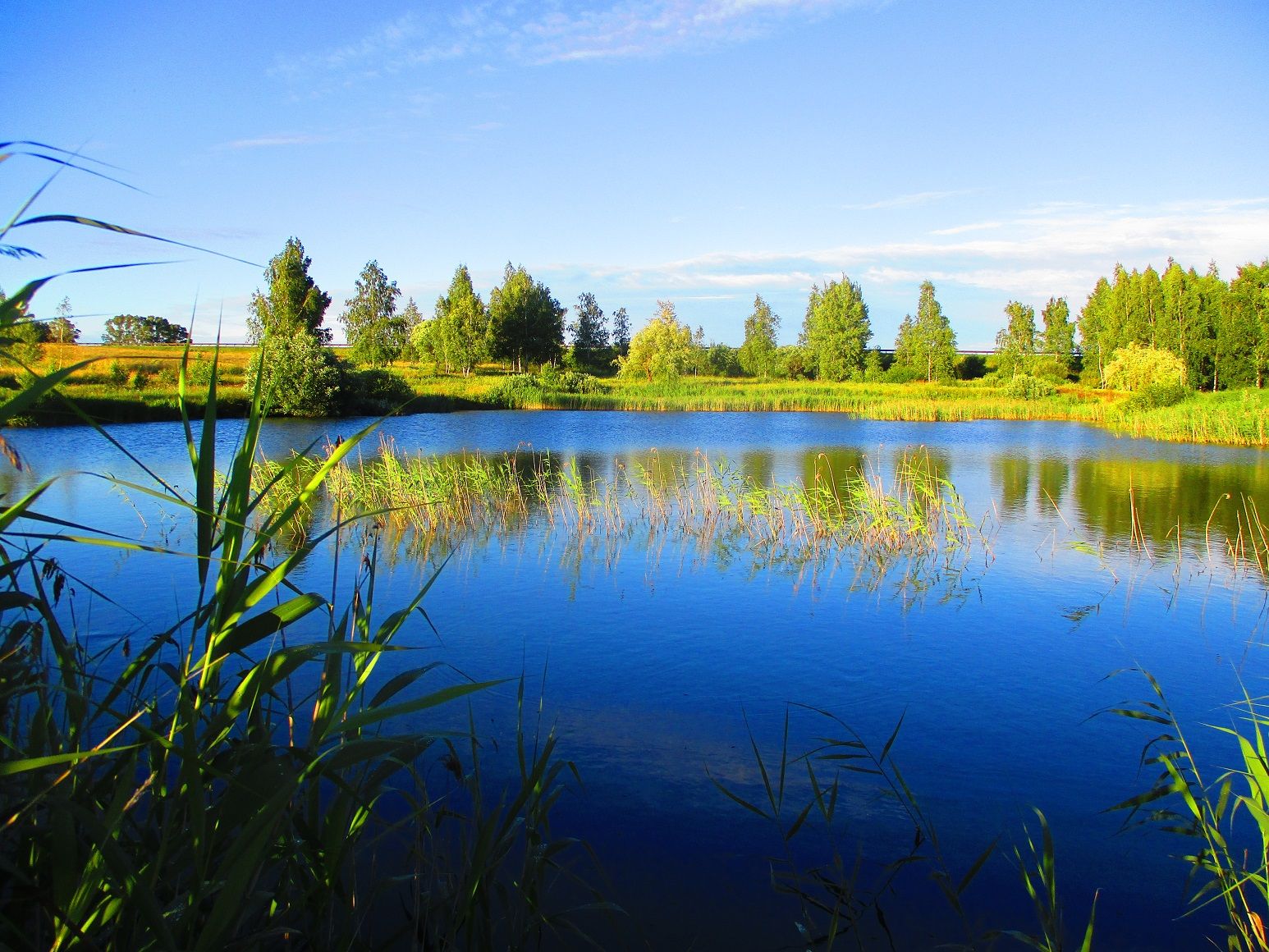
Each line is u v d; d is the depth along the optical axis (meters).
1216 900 3.77
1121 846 4.22
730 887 3.78
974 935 3.50
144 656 2.35
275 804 2.01
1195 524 13.21
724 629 7.65
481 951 2.87
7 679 2.22
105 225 1.70
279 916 2.65
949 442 28.00
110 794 2.51
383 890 2.95
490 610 8.19
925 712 5.88
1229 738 5.50
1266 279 50.38
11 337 1.85
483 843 2.76
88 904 2.02
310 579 9.05
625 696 6.06
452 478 14.74
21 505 1.88
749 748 5.26
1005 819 4.48
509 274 80.62
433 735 2.73
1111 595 8.95
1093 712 5.89
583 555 10.64
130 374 33.12
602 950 3.11
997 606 8.49
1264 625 7.90
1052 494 16.36
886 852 4.15
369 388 37.81
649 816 4.39
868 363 74.75
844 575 9.73
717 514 13.31
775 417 40.78
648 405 46.19
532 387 47.31
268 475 11.18
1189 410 32.16
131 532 11.09
